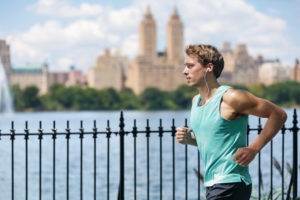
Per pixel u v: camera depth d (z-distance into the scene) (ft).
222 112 11.99
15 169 82.53
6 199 52.75
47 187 61.41
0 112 635.66
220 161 12.06
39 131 17.81
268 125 11.84
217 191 12.03
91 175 71.97
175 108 651.25
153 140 146.82
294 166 18.85
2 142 151.53
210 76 12.50
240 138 12.05
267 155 90.43
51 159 99.66
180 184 60.75
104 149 124.57
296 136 18.99
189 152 108.78
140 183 63.31
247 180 12.07
